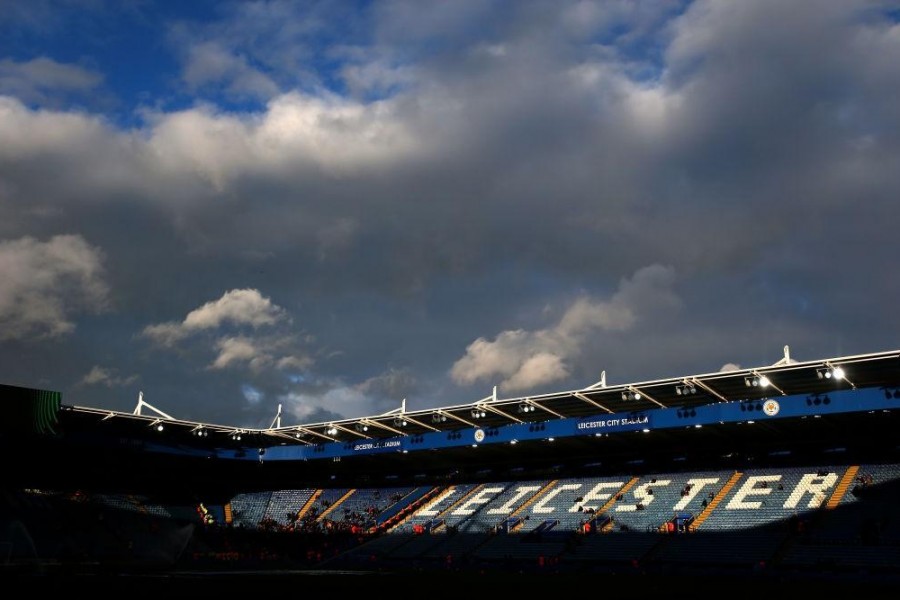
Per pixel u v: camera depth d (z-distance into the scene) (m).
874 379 59.06
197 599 31.05
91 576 48.34
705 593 39.88
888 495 62.66
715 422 62.28
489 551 73.25
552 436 71.19
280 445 91.62
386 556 78.12
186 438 85.75
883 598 36.84
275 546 85.00
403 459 92.56
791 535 61.03
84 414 75.12
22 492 85.12
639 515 72.62
